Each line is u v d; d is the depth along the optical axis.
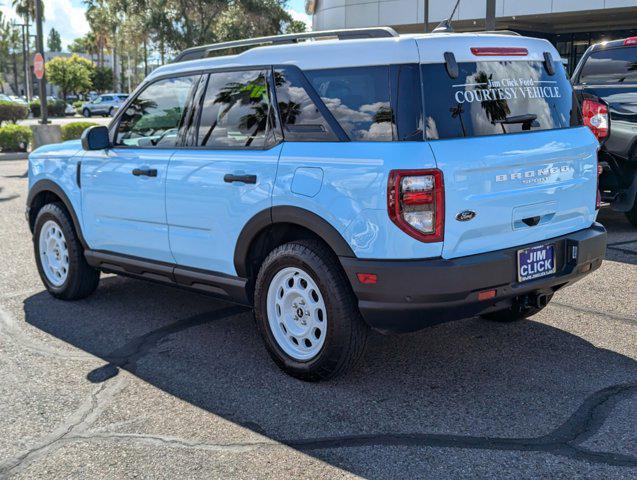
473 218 3.74
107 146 5.35
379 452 3.40
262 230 4.36
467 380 4.22
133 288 6.41
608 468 3.20
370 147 3.78
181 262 4.91
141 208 5.08
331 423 3.71
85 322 5.46
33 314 5.67
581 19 27.45
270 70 4.35
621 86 7.77
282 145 4.20
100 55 90.88
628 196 7.89
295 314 4.25
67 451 3.47
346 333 3.96
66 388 4.22
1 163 18.27
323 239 4.02
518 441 3.48
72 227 5.81
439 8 28.31
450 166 3.64
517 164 3.91
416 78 3.74
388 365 4.47
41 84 20.19
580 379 4.21
